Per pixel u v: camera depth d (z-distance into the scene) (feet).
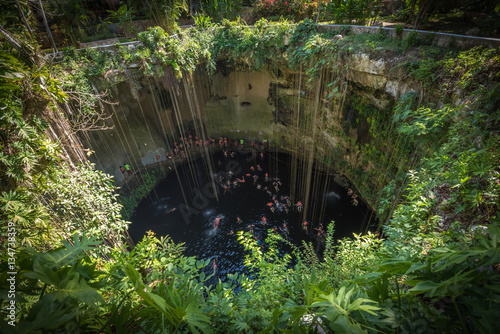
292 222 42.09
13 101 14.29
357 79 31.76
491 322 3.59
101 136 44.93
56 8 31.89
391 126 32.09
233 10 48.37
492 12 29.19
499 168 12.00
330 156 47.44
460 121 17.49
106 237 20.68
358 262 12.22
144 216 44.14
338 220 40.57
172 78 38.01
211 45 41.91
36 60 16.49
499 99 15.56
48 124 17.26
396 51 27.09
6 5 20.57
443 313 4.94
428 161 18.11
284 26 37.96
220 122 61.87
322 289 5.78
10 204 12.32
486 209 10.98
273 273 11.55
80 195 19.22
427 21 32.94
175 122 59.16
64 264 4.54
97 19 43.62
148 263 11.24
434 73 22.90
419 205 13.44
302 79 43.50
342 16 36.50
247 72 53.52
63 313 3.79
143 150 51.98
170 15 37.19
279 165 55.47
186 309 5.27
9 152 14.38
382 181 36.47
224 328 7.43
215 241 39.88
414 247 10.52
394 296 5.11
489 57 18.43
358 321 4.39
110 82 32.32
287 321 5.69
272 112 56.03
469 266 4.69
